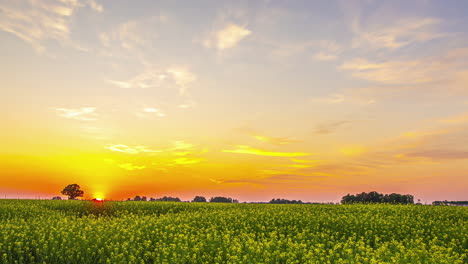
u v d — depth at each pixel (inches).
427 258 506.0
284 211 1042.7
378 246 650.8
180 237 642.2
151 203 1448.1
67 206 1348.4
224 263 517.7
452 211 1036.5
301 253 552.7
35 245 591.8
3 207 1126.4
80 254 571.2
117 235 666.2
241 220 872.3
